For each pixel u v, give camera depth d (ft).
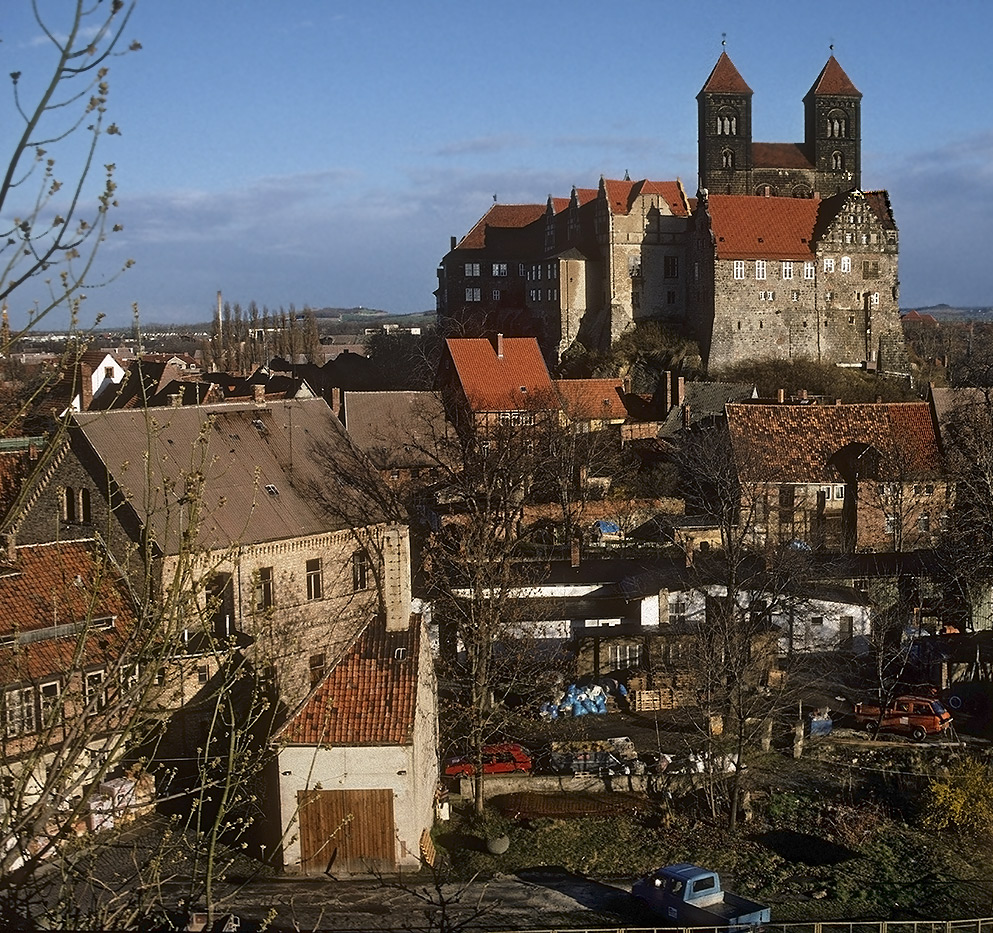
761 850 146.00
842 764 169.48
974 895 134.21
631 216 508.12
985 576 218.18
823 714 182.60
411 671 139.23
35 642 128.67
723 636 162.09
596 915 127.03
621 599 212.64
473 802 158.81
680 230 510.99
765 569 192.75
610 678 198.29
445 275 593.83
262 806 137.08
